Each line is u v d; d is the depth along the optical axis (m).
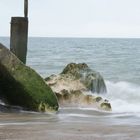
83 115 14.23
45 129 11.09
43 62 37.94
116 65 34.41
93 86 18.02
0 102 15.68
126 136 10.27
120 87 20.94
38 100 14.39
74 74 18.06
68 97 16.05
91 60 40.12
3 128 11.16
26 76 14.48
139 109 15.95
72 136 10.19
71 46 83.94
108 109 15.40
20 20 17.36
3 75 14.69
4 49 14.61
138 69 31.00
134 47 76.31
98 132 10.74
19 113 14.05
